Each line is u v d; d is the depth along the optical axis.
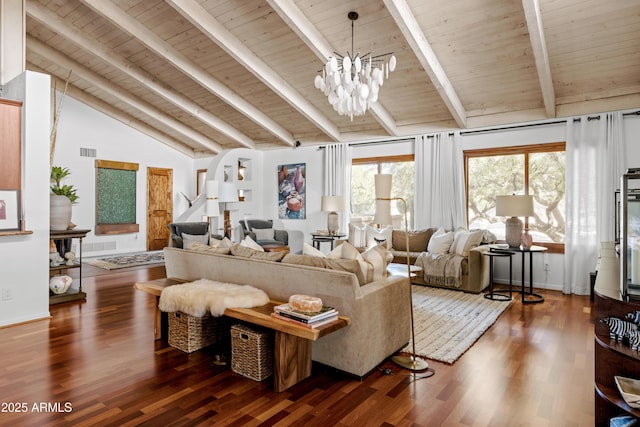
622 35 3.99
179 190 9.91
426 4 4.01
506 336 3.44
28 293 3.75
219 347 3.14
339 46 4.80
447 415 2.14
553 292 5.21
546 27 4.02
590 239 5.01
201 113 7.48
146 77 6.47
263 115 7.28
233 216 8.12
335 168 7.42
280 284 2.88
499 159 5.85
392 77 5.40
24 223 3.73
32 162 3.79
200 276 3.50
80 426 2.00
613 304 1.79
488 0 3.85
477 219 6.07
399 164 6.84
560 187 5.40
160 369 2.71
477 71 4.95
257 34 4.94
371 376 2.64
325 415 2.14
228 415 2.13
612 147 4.83
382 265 3.03
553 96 4.93
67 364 2.77
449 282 5.16
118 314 4.00
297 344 2.53
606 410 1.79
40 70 7.11
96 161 8.32
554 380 2.57
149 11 4.85
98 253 8.36
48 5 5.13
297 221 8.14
